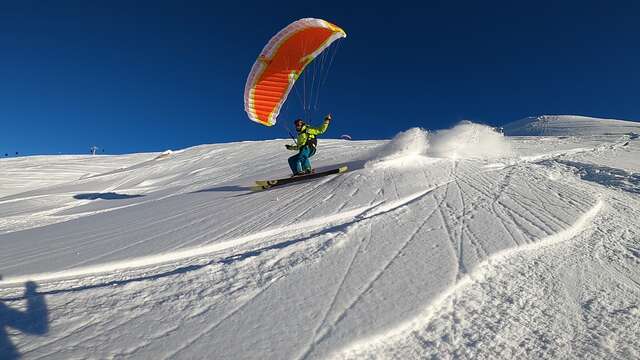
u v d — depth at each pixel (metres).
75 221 9.34
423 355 2.94
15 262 5.50
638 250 4.93
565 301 3.73
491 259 4.35
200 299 3.82
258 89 10.02
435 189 7.44
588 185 7.97
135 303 3.83
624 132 18.06
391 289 3.76
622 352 3.06
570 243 5.04
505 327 3.29
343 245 4.94
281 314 3.45
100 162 29.56
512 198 6.78
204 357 2.92
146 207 9.96
